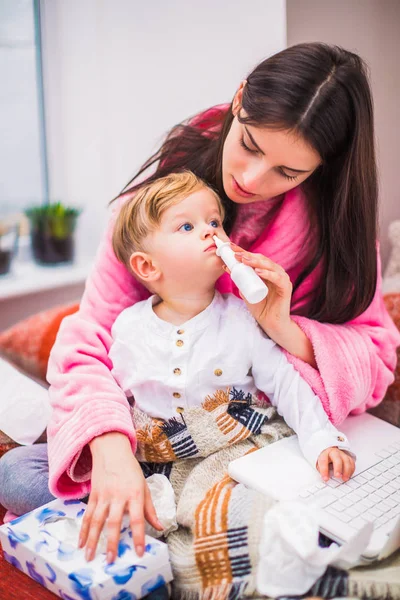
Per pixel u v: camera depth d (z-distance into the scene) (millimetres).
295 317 981
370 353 984
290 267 1037
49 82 1826
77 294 1885
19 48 1786
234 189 894
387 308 1284
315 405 906
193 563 714
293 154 812
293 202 999
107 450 801
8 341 1460
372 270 973
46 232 1786
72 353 937
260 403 940
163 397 908
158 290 927
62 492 827
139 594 688
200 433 870
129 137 1670
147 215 899
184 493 822
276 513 701
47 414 1018
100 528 718
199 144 1027
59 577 681
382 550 689
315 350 944
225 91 1350
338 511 756
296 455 875
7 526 759
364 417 1034
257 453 869
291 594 668
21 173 1885
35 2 1763
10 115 1824
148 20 1506
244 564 695
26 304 1786
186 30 1410
